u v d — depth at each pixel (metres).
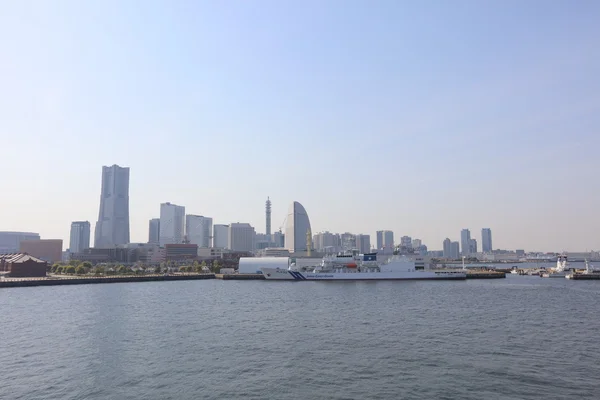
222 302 132.88
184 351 67.31
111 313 108.88
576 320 95.06
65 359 63.00
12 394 48.84
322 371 56.44
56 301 137.25
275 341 74.12
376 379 53.06
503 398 46.56
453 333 80.19
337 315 103.25
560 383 51.19
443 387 50.03
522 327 86.25
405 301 131.75
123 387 50.88
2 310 115.25
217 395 48.06
